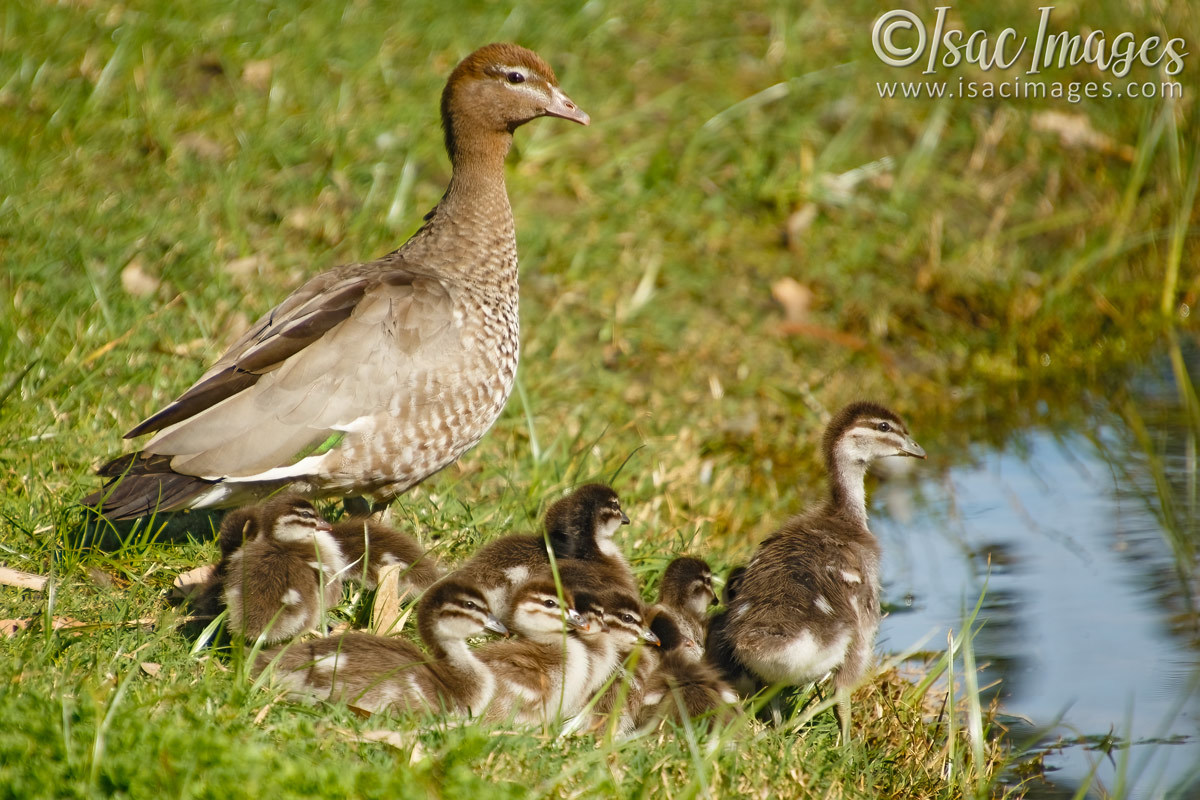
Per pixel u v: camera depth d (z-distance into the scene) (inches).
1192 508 552.4
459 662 342.6
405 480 420.2
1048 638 456.4
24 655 315.3
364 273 429.4
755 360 616.4
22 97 643.5
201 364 516.4
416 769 279.4
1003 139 760.3
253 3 738.8
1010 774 383.9
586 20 796.6
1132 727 406.3
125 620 359.9
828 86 770.8
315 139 660.7
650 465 529.7
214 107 671.1
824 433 435.8
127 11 716.7
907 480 584.4
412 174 647.1
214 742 273.9
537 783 291.3
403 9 767.7
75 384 482.0
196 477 385.4
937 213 708.7
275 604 351.9
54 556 375.2
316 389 397.4
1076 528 538.9
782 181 705.0
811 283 663.8
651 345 608.1
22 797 256.1
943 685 426.6
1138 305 707.4
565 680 352.8
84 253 560.4
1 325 491.2
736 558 470.9
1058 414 636.1
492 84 453.4
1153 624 466.3
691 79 771.4
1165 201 751.1
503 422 531.2
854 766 352.5
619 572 407.8
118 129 639.8
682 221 675.4
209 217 608.1
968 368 648.4
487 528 452.8
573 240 650.8
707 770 307.0
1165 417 634.2
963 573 502.9
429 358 411.5
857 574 390.0
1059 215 729.6
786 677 367.2
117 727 276.7
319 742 292.2
